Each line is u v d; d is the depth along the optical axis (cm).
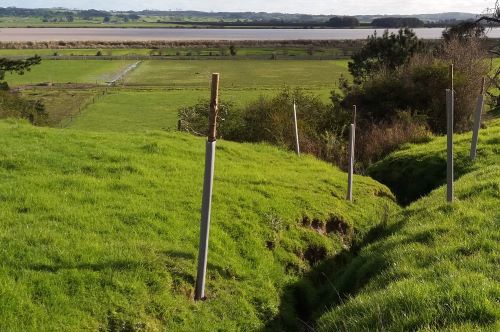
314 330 715
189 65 9725
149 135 1628
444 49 3253
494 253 734
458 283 621
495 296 577
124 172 1142
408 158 1766
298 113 2205
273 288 830
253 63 10038
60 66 9362
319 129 2223
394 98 2742
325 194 1245
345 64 9712
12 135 1406
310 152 1922
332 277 958
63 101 5606
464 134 2002
